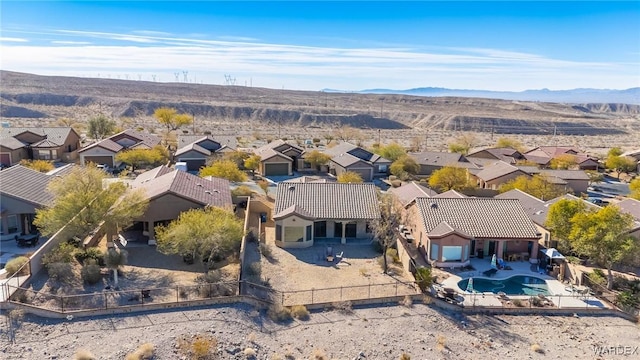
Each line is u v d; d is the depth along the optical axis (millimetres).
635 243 40719
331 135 163375
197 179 52938
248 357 27766
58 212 38438
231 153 87625
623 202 55906
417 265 43375
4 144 78688
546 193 64750
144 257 40781
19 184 45844
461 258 43688
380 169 90875
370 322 33062
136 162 81250
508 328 33812
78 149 95250
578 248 41312
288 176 84500
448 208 47531
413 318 33938
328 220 48594
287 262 42781
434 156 95500
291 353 28594
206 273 37125
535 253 45375
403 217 53281
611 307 36938
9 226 43719
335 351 29312
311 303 34438
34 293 31984
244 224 47656
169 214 44156
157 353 27234
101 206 39125
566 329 33969
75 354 26641
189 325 30266
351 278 39750
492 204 48312
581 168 101375
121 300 32562
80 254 37875
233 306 33031
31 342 27547
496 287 40062
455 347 30734
